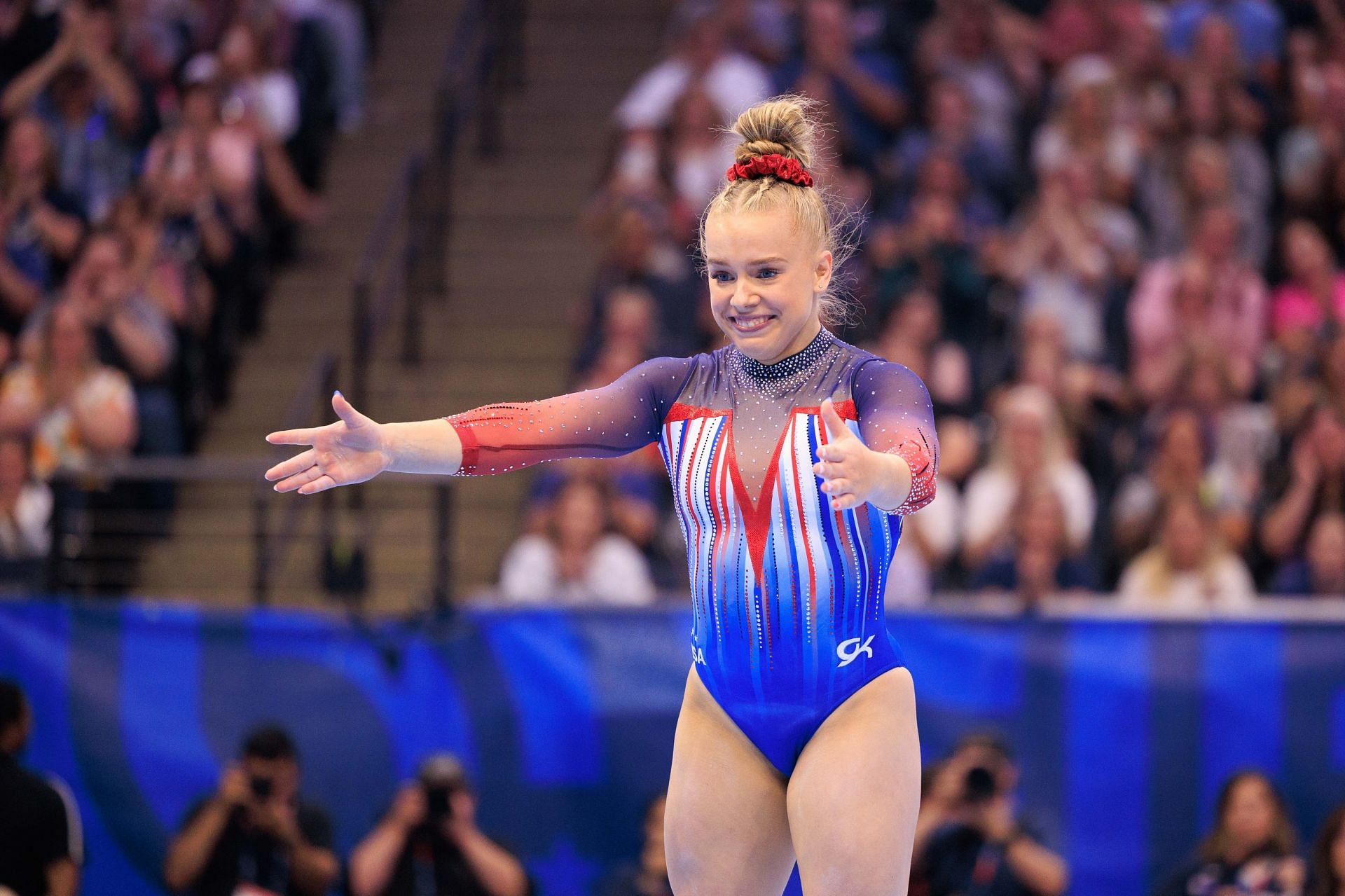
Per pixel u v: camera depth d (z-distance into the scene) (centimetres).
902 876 894
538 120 3731
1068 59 3541
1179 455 2441
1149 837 2066
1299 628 2070
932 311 2795
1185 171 3133
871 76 3388
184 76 3550
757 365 944
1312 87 3325
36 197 3058
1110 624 2089
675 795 954
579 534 2428
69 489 2262
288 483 872
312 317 3319
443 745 2102
